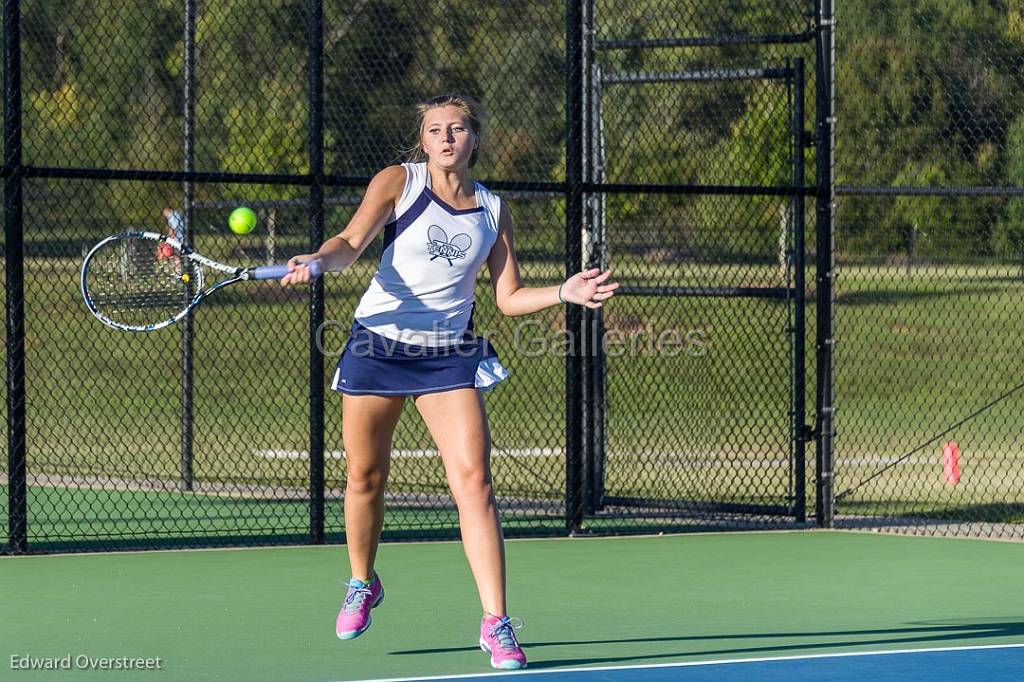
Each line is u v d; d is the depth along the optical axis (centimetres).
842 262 4784
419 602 1969
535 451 3528
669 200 3291
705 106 3170
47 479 3052
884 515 2783
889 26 3750
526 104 4291
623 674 1569
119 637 1744
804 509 2638
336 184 2411
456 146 1582
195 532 2528
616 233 3381
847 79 3797
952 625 1839
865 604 1975
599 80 2642
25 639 1728
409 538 2472
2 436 3606
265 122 4359
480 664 1614
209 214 4500
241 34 4347
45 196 4844
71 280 4916
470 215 1606
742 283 3266
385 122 3788
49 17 4334
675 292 2634
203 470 3272
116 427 3759
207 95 4397
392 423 1644
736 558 2323
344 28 3906
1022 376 4644
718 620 1869
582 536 2512
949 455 3191
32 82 4403
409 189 1593
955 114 3738
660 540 2488
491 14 4169
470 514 1596
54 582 2084
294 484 3078
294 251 4400
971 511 2842
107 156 4566
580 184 2503
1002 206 4106
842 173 3853
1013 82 3647
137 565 2223
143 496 2944
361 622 1684
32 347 4769
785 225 2678
